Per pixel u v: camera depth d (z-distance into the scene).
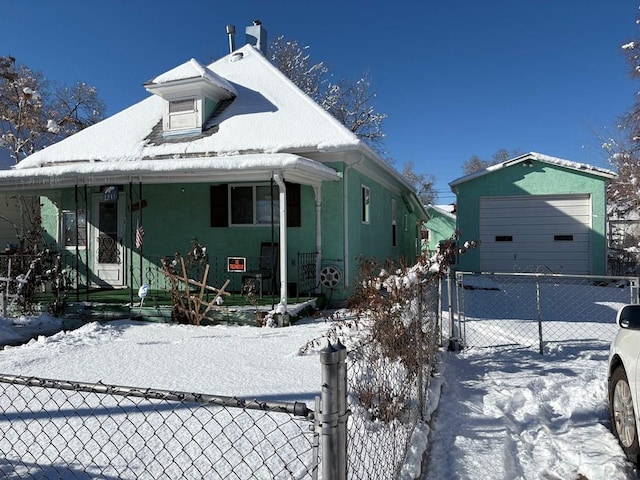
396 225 17.41
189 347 6.39
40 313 9.22
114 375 4.98
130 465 2.89
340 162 10.12
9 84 25.34
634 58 20.12
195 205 10.92
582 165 15.03
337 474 1.80
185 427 3.18
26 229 13.42
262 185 10.54
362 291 5.79
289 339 6.88
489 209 16.11
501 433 3.95
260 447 3.11
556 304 11.12
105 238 11.66
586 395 4.98
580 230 15.30
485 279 15.32
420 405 4.01
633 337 3.57
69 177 9.12
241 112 11.84
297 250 10.30
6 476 2.76
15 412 3.80
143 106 13.63
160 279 11.12
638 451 3.37
